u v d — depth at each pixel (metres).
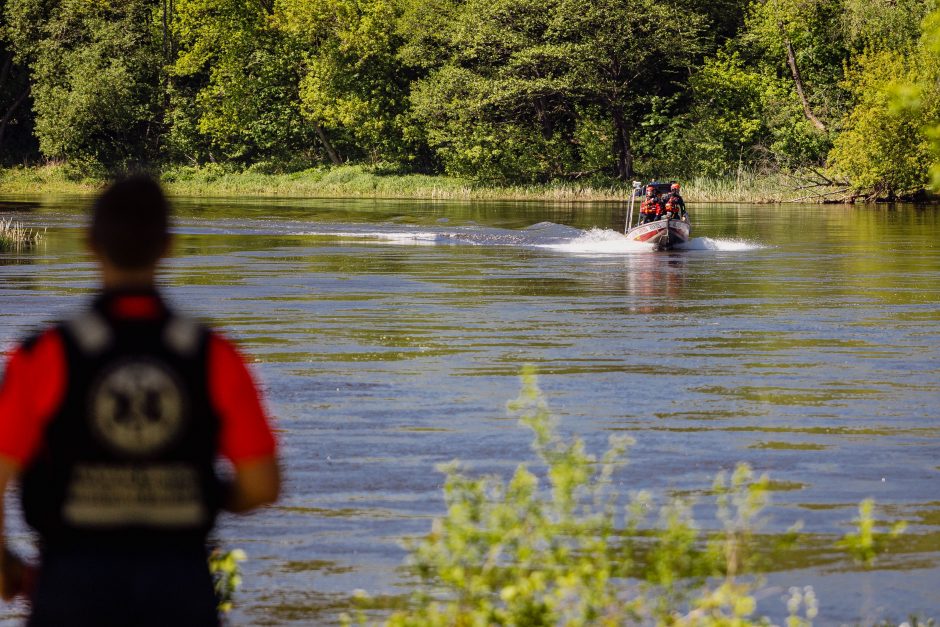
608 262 73.38
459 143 181.50
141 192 9.01
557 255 78.69
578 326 44.56
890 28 154.62
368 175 194.75
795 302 52.28
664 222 82.50
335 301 51.97
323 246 84.88
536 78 173.38
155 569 8.80
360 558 18.72
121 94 196.38
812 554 18.91
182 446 8.76
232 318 46.16
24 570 9.35
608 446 25.98
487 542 11.75
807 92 176.88
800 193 155.75
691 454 25.34
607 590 12.16
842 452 25.58
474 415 28.95
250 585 17.48
